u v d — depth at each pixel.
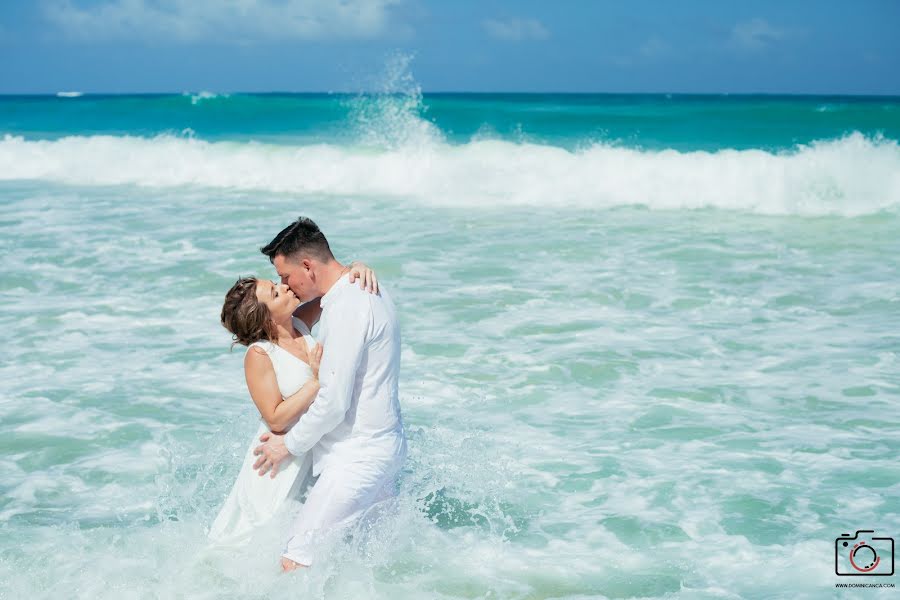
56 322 7.64
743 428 5.27
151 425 5.33
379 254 10.17
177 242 10.99
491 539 4.00
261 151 18.64
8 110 29.50
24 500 4.37
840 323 7.51
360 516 3.82
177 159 17.84
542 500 4.39
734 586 3.55
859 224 12.61
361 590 3.57
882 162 14.63
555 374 6.26
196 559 3.77
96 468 4.74
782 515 4.15
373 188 16.09
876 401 5.68
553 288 8.69
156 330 7.41
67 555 3.82
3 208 13.98
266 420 3.88
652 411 5.57
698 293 8.52
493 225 12.29
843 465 4.71
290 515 3.85
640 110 27.92
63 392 5.91
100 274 9.38
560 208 13.98
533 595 3.52
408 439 5.07
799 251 10.55
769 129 21.95
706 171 14.93
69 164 18.02
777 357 6.62
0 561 3.75
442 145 18.34
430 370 6.36
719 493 4.40
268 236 11.40
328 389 3.66
